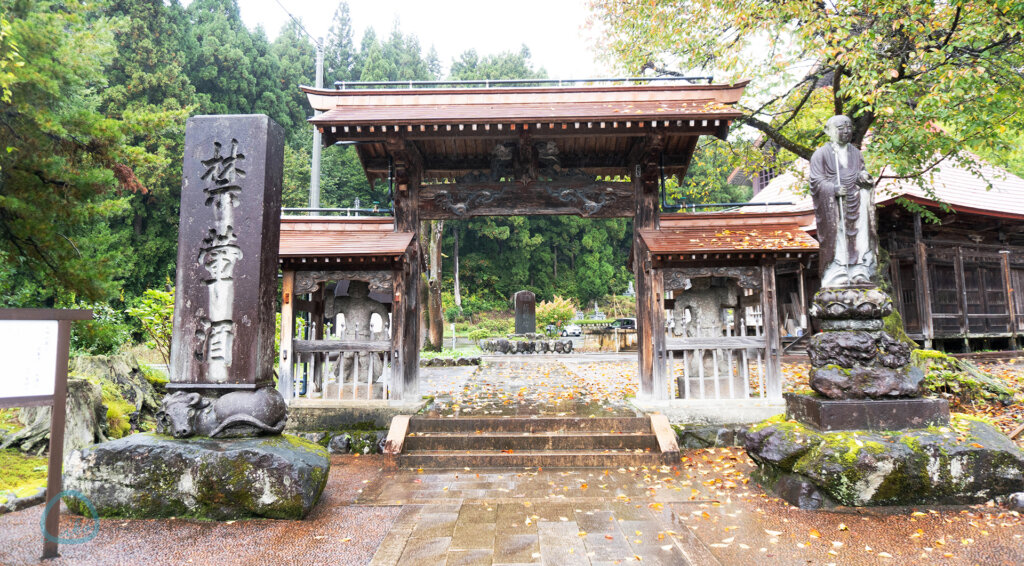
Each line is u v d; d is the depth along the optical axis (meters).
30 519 4.55
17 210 6.91
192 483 4.64
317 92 8.13
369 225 8.70
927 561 3.72
